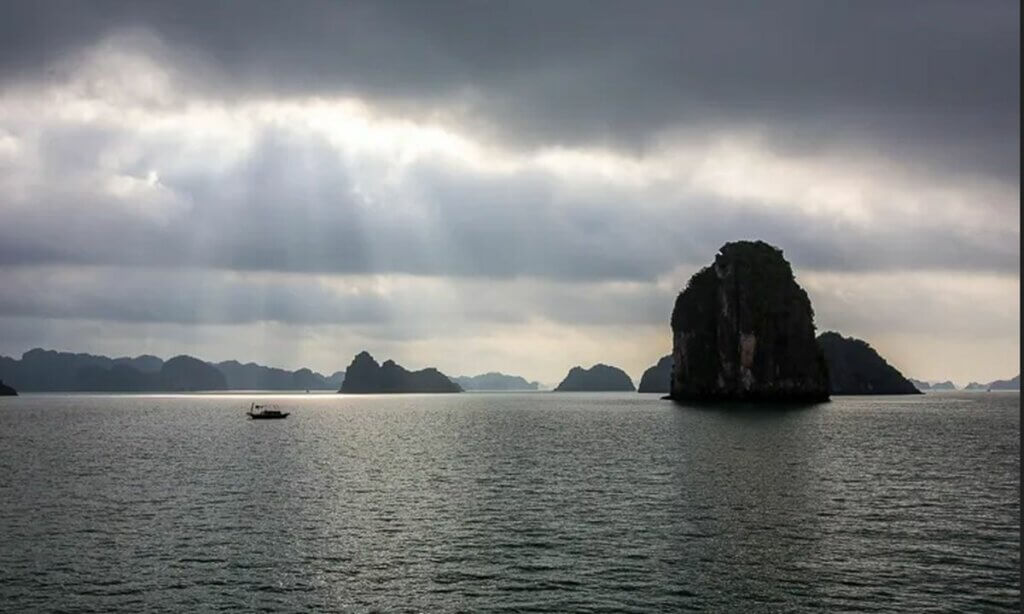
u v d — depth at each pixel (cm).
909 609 2603
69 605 2691
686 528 3762
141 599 2753
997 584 2847
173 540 3603
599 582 2919
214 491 5066
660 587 2853
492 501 4597
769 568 3067
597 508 4306
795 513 4109
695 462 6381
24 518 4119
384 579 2983
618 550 3359
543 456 7100
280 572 3080
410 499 4709
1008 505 4328
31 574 3036
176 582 2944
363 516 4169
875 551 3303
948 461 6397
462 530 3788
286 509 4388
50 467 6412
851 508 4244
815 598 2717
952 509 4216
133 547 3466
